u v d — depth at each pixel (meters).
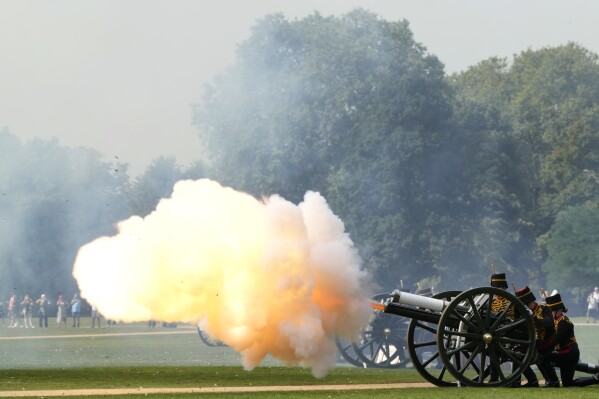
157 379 87.50
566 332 83.69
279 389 78.31
